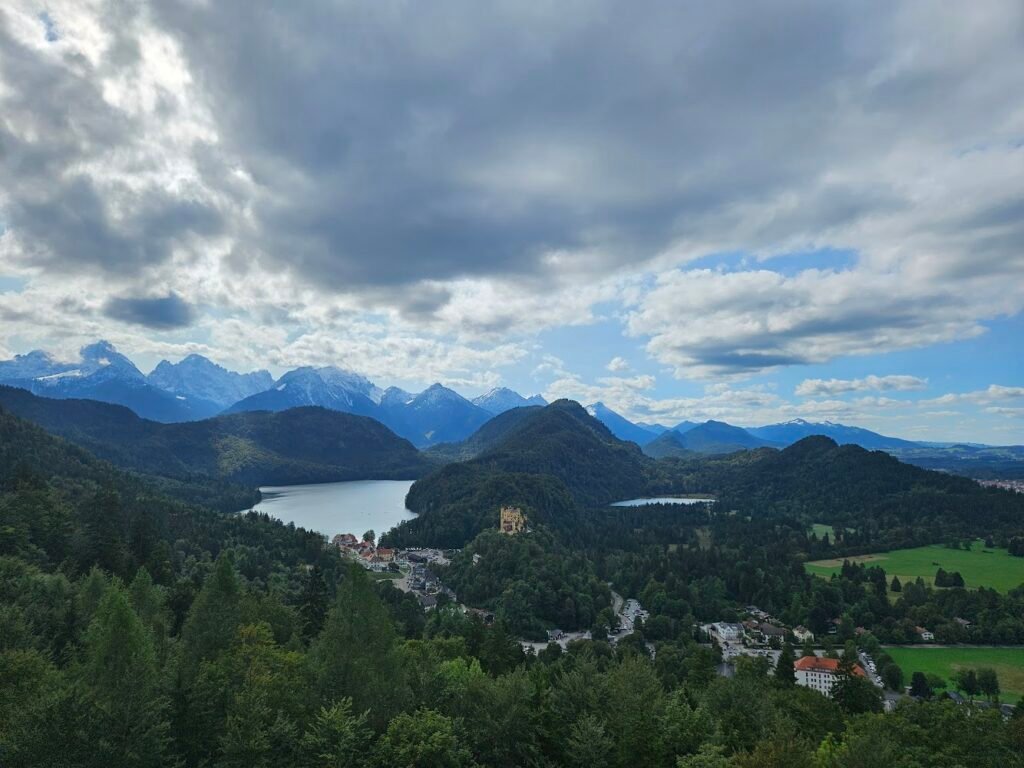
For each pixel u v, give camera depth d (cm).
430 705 5791
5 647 6034
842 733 6962
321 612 10738
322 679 5469
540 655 13850
